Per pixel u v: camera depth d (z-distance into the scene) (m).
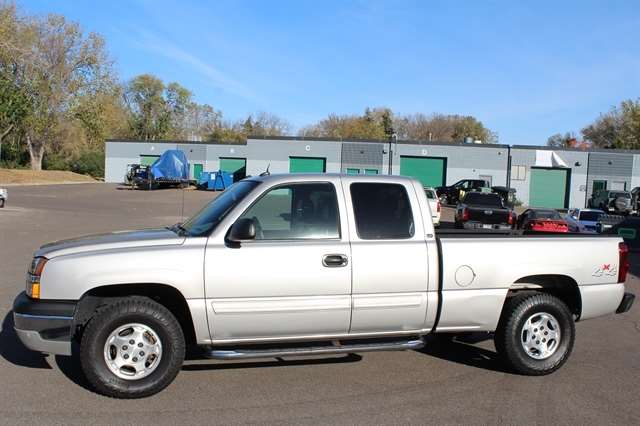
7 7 44.34
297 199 5.05
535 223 21.67
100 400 4.62
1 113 47.09
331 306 4.89
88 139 61.53
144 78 86.88
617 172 47.00
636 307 9.10
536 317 5.49
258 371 5.41
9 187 42.25
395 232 5.13
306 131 95.00
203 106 97.62
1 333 6.41
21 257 11.82
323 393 4.89
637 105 65.94
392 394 4.91
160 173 50.22
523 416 4.49
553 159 47.31
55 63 53.19
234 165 61.69
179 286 4.64
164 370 4.72
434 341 6.62
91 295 4.89
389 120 93.69
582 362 5.98
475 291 5.22
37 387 4.87
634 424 4.38
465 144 47.62
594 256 5.56
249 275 4.73
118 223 20.47
